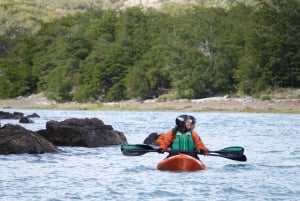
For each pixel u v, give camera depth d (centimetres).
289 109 15625
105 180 3525
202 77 18938
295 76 17900
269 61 17925
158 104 18675
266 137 7062
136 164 4281
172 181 3500
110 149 5303
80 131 5500
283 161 4553
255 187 3322
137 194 3088
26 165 4156
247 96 17900
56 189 3225
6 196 3027
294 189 3272
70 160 4469
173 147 4028
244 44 19750
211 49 19500
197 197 3027
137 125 9475
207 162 4425
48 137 5516
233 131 8169
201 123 10256
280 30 18475
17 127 5078
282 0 19362
